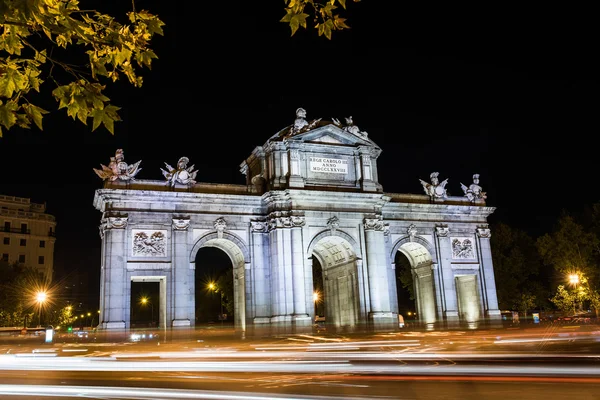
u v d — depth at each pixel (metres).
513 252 94.69
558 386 18.05
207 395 17.75
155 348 44.69
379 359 29.70
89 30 8.64
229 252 62.84
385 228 65.19
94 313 161.50
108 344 49.09
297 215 58.28
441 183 70.94
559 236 83.19
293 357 32.88
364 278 60.25
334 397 16.81
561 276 98.38
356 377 22.08
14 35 8.12
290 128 61.97
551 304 99.81
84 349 44.56
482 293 68.94
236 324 61.62
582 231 83.12
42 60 8.34
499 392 17.20
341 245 62.88
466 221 70.88
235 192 59.84
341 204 61.12
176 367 27.47
